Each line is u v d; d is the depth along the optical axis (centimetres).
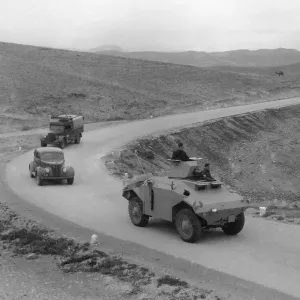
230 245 1191
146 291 911
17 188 2102
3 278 1027
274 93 9569
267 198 3681
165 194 1259
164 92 8475
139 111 6881
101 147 3766
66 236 1316
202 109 7369
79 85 7800
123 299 885
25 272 1062
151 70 10262
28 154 3309
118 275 1004
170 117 6356
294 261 1063
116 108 6838
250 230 1346
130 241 1237
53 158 2238
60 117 3750
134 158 3622
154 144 4334
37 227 1428
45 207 1705
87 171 2620
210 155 4875
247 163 4950
